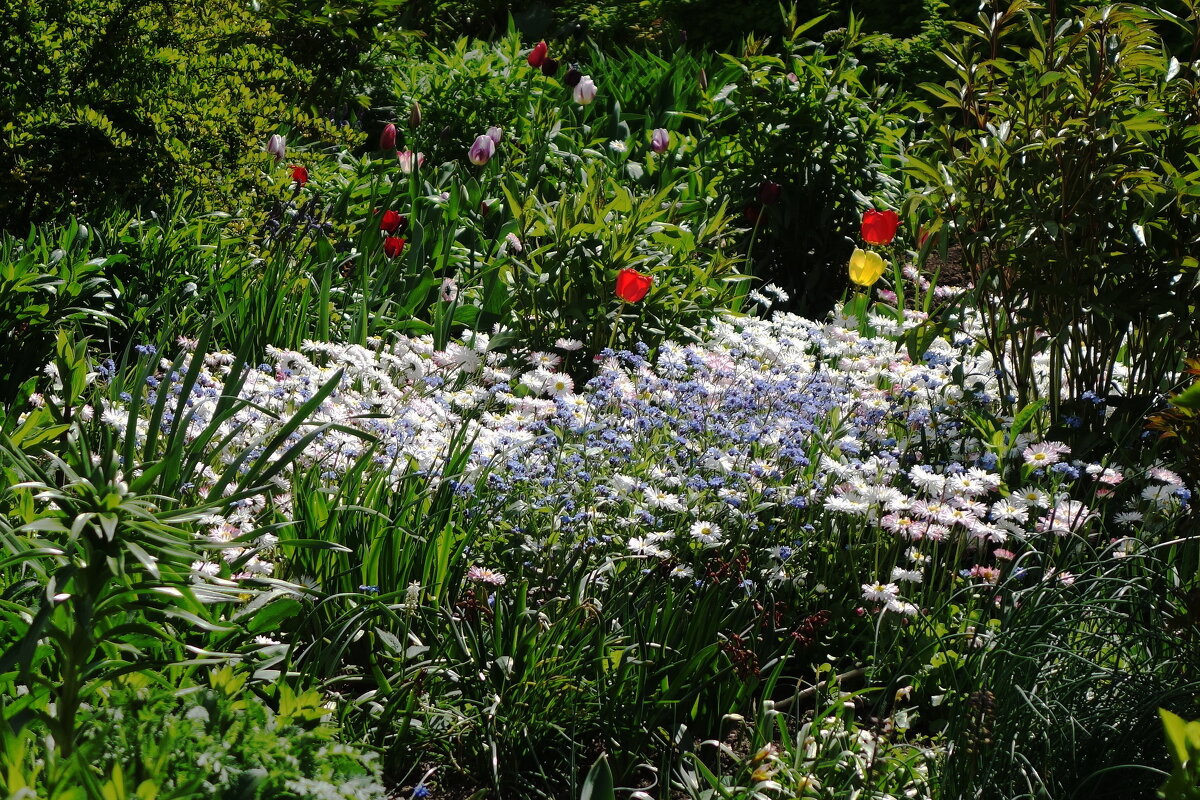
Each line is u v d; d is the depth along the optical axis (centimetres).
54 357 433
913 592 357
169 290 509
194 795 165
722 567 317
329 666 267
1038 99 421
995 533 340
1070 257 424
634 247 541
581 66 1120
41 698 206
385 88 1005
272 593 254
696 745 290
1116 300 418
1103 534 394
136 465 265
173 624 232
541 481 340
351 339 503
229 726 182
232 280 549
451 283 574
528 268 561
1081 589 326
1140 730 273
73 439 285
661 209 645
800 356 474
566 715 284
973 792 249
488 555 331
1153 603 308
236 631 243
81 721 187
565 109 944
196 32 668
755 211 670
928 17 1134
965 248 449
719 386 449
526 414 430
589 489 347
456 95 913
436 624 298
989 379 480
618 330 538
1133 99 421
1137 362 453
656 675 294
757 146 745
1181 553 374
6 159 555
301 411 259
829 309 722
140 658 212
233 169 654
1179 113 431
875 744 250
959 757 257
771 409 430
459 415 429
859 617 343
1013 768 259
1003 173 421
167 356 484
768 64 762
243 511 314
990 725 250
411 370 457
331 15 944
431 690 284
